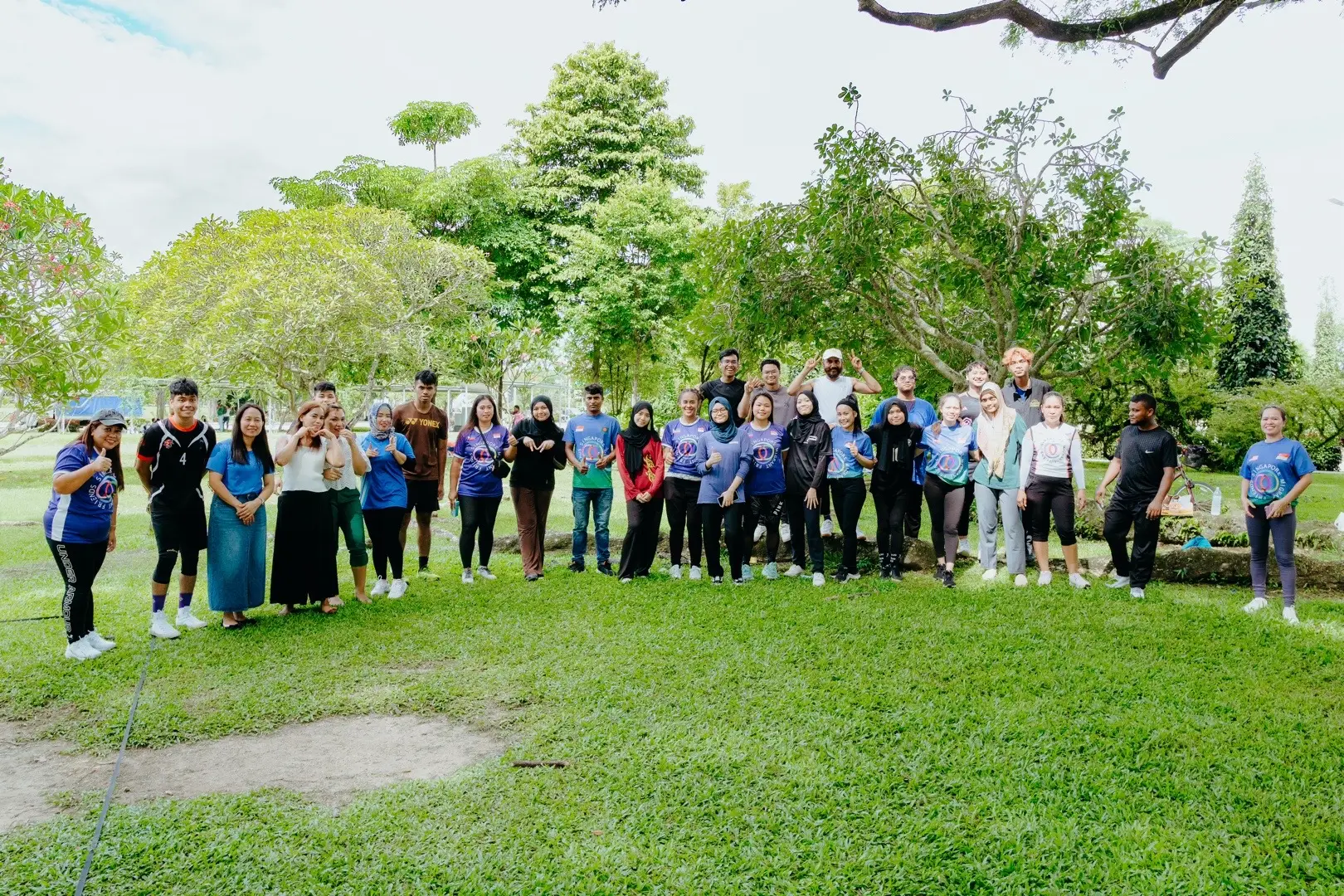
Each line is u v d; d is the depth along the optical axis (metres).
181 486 5.52
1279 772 3.35
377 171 24.72
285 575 6.00
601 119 26.05
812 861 2.77
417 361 19.03
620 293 22.05
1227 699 4.14
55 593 6.80
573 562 7.68
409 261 18.27
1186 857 2.77
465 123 26.19
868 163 9.27
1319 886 2.60
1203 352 9.49
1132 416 6.35
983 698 4.17
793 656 4.88
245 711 4.16
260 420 5.78
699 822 3.02
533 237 25.23
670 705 4.16
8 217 8.26
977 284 10.46
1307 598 6.50
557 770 3.46
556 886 2.64
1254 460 5.86
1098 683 4.37
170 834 2.96
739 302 10.16
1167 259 9.41
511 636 5.43
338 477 6.14
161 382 21.69
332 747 3.80
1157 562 7.15
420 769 3.55
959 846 2.85
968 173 9.55
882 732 3.78
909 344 10.70
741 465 6.95
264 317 14.67
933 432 6.88
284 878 2.69
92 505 5.03
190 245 15.57
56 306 8.88
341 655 5.08
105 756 3.71
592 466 7.59
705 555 7.74
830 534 8.37
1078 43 6.58
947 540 6.77
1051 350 9.91
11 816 3.15
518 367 23.08
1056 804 3.13
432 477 7.41
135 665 4.85
